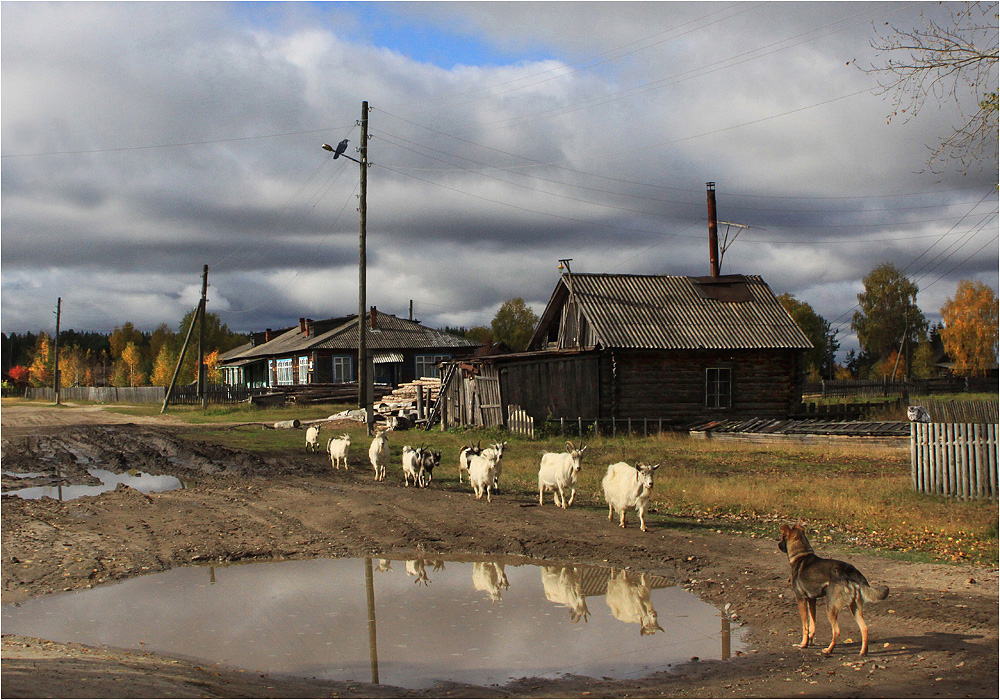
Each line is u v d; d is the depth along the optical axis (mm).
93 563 10883
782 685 6051
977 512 13141
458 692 6164
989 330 82188
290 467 21844
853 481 17047
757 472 19031
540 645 7395
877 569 9656
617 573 10133
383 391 48906
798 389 31969
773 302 33469
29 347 158875
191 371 89438
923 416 15617
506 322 109125
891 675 6125
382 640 7582
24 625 8211
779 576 9523
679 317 31688
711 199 37031
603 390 29766
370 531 12805
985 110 12125
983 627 7289
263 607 8781
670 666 6746
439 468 20938
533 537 12008
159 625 8133
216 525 13578
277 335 79812
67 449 27875
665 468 19469
